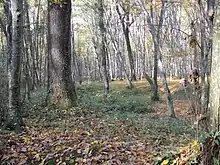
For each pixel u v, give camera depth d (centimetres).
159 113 1641
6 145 698
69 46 1380
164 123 1172
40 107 1334
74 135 802
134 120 1201
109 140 745
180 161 468
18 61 884
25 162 616
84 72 6500
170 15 2294
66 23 1357
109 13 3092
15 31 877
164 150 639
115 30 3472
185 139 822
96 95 2269
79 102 1617
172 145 727
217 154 433
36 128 920
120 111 1562
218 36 484
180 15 2491
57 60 1346
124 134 880
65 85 1352
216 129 458
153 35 1586
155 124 1127
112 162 577
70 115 1228
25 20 2353
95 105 1588
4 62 1411
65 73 1355
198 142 459
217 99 474
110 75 5166
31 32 2762
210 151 434
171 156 497
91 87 3055
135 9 1930
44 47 3472
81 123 1048
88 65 6062
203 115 464
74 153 629
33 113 1202
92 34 3506
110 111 1466
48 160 613
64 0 1323
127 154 628
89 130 905
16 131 841
